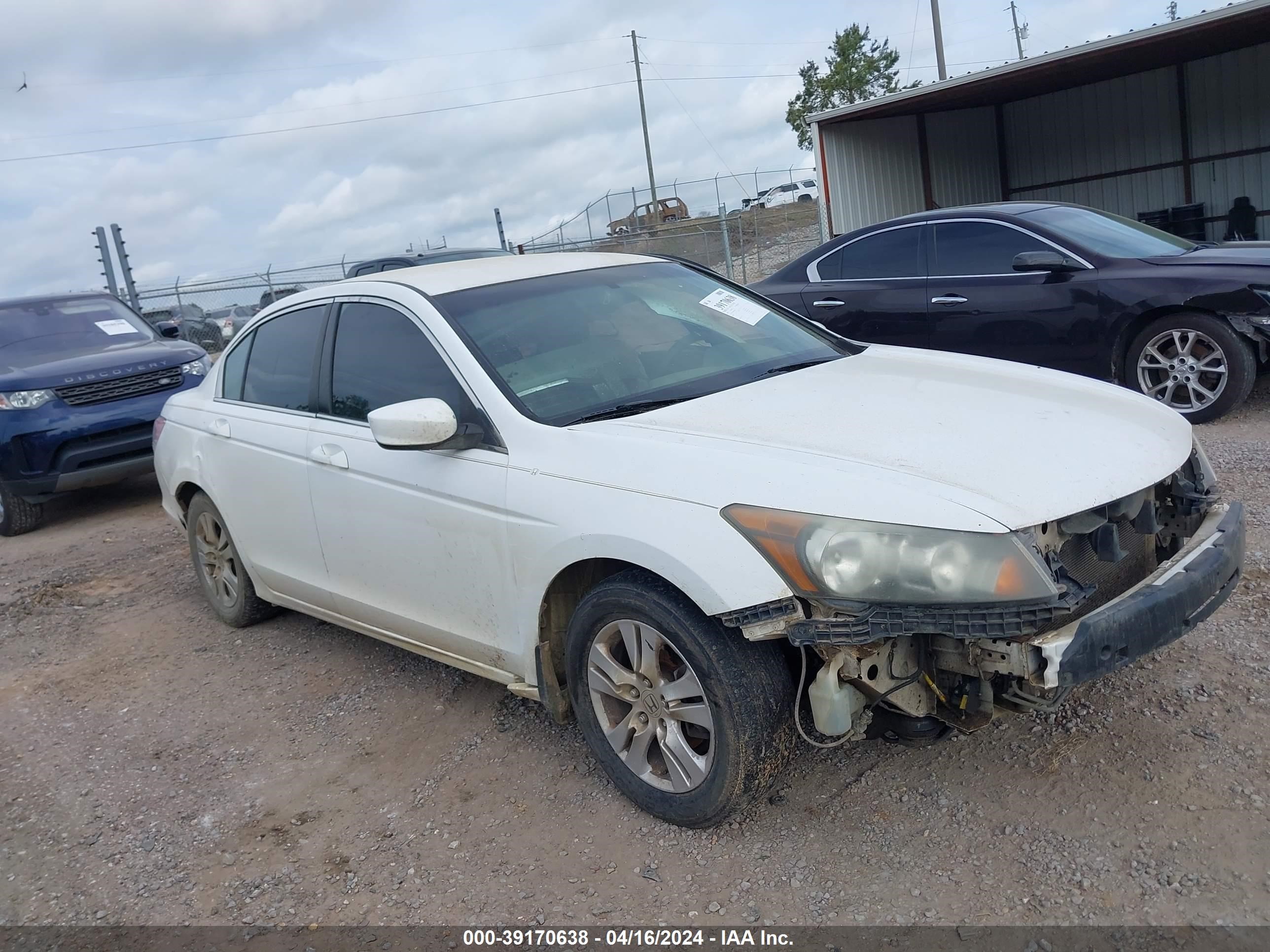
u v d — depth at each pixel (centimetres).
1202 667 349
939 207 1867
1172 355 679
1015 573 243
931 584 245
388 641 409
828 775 319
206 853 323
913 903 258
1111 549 268
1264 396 727
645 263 445
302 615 537
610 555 291
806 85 3956
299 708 421
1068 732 322
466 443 336
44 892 311
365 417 389
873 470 266
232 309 2006
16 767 396
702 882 277
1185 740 309
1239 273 633
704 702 281
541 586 315
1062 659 241
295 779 364
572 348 364
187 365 883
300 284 2008
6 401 795
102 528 807
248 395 470
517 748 364
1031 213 733
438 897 287
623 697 305
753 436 296
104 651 517
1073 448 281
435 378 361
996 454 275
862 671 260
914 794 303
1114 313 673
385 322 390
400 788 348
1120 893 252
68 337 924
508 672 347
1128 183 1839
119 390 835
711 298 426
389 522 371
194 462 497
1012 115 1961
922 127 1825
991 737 326
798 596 257
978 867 268
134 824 345
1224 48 1602
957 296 734
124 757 396
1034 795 294
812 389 338
